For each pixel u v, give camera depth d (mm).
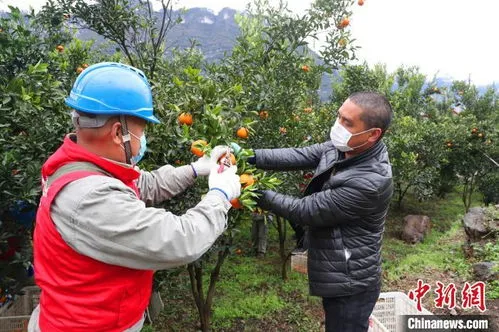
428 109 10383
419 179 8172
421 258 5875
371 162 2283
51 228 1296
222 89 3033
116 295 1353
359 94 2234
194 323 4262
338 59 4430
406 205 9680
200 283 3809
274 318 4414
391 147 7922
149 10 4180
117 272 1344
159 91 2697
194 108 2359
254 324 4293
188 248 1309
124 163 1399
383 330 3281
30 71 2924
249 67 4023
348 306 2453
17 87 2738
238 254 6031
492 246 5383
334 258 2381
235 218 2594
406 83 10969
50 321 1382
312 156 2633
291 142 4711
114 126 1327
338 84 8758
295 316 4438
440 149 8305
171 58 5859
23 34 3520
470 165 9133
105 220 1230
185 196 2447
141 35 4363
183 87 2654
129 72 1372
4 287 2705
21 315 3510
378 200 2238
